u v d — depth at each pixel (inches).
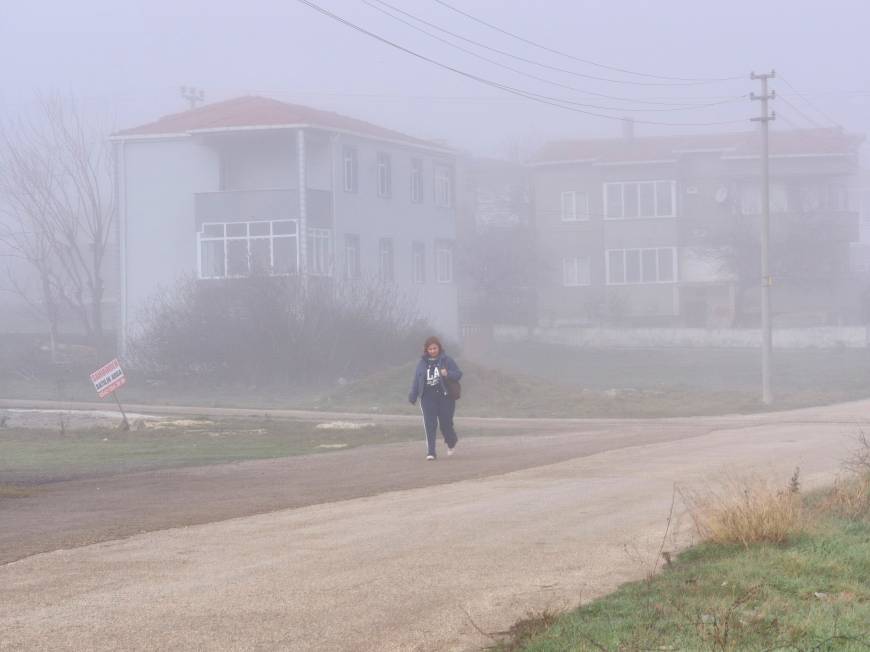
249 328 2075.5
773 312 3351.4
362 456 935.0
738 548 460.8
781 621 340.5
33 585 413.1
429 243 2859.3
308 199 2383.1
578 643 319.9
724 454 869.2
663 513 569.0
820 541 459.2
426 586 406.0
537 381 1867.6
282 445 1098.1
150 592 399.2
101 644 330.0
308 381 2081.7
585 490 663.8
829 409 1529.3
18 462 935.7
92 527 555.8
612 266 3570.4
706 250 3373.5
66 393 1978.3
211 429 1284.4
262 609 372.5
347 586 406.6
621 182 3560.5
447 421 904.3
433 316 2869.1
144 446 1099.3
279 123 2386.8
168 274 2514.8
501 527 531.8
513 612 367.2
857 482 596.1
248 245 2405.3
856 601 368.5
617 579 416.2
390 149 2701.8
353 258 2551.7
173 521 572.7
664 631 330.3
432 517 566.9
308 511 601.0
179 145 2514.8
